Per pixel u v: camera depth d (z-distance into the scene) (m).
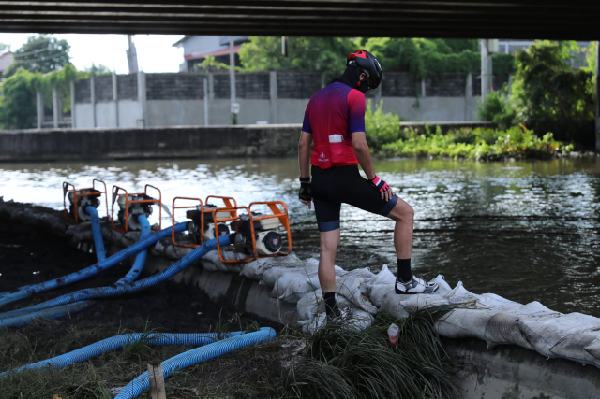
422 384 4.61
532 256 10.00
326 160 5.02
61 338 5.88
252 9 17.45
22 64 75.94
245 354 5.19
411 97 47.06
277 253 6.96
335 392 4.46
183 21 18.41
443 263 9.64
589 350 3.95
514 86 36.22
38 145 34.47
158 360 5.26
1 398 4.46
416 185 19.50
